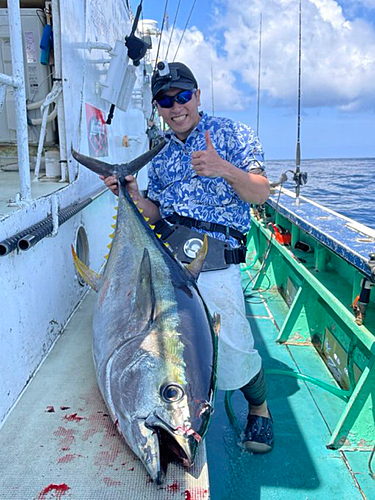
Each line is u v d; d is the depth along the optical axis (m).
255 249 6.04
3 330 1.80
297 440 2.52
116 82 3.61
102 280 2.15
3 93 1.93
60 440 1.69
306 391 2.99
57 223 2.33
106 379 1.70
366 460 2.37
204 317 1.88
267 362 3.37
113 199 4.64
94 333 1.97
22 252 2.02
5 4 4.00
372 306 2.68
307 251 4.09
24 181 2.09
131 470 1.55
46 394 1.98
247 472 2.30
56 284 2.55
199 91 2.35
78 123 3.28
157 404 1.49
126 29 5.86
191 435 1.45
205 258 2.24
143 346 1.63
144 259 1.76
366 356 2.59
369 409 2.43
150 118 7.61
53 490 1.46
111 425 1.79
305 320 3.68
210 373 1.64
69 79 3.03
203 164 2.03
